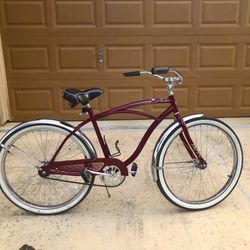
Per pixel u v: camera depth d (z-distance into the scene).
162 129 3.94
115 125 4.09
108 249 2.00
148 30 4.00
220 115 4.33
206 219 2.27
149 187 2.69
